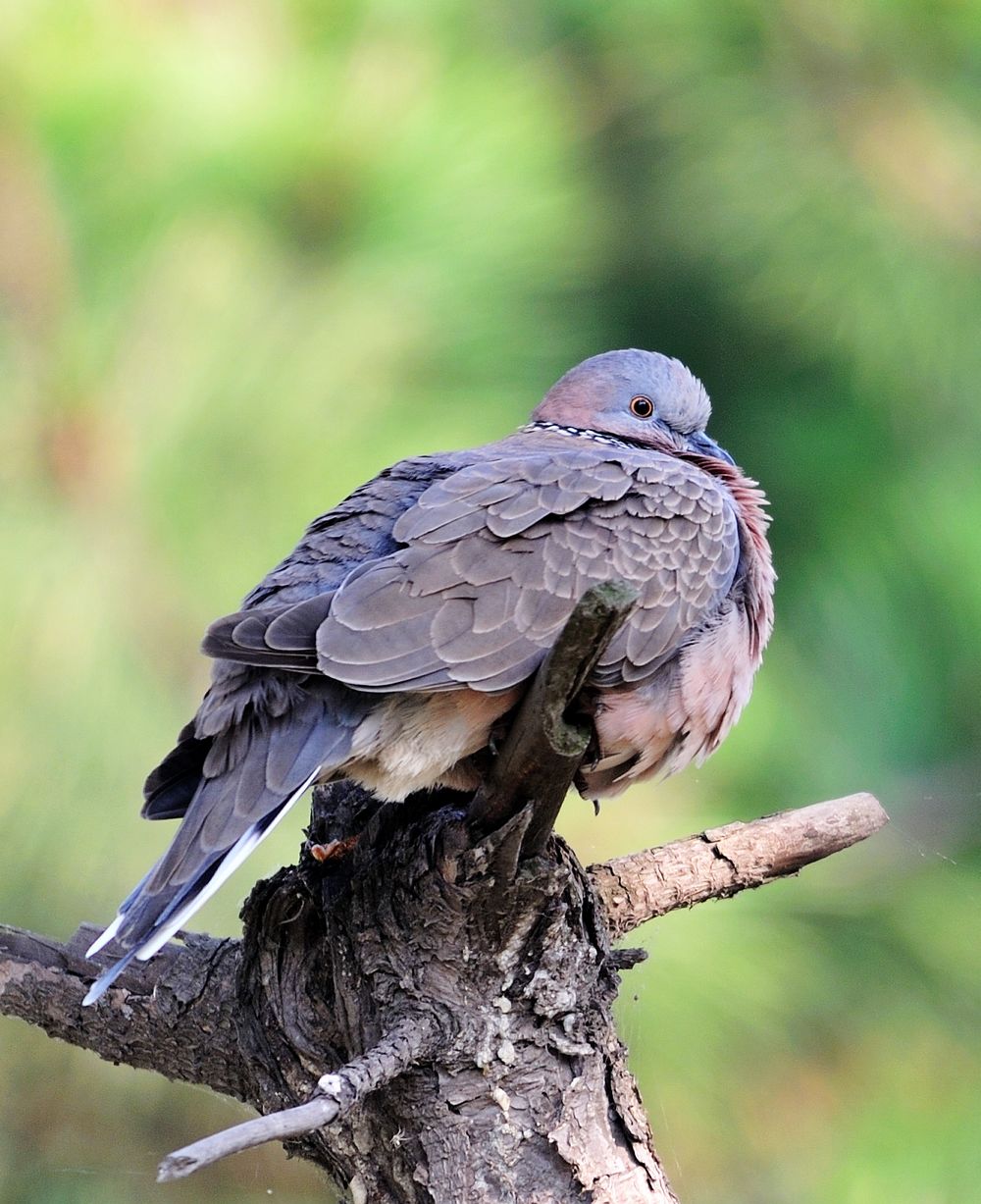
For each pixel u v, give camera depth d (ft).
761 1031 34.35
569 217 39.14
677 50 45.96
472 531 25.49
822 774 39.65
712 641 26.94
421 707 24.89
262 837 23.73
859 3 45.70
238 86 35.04
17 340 33.27
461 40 39.42
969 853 39.58
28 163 33.78
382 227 35.94
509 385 36.99
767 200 45.78
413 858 23.45
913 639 43.88
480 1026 23.41
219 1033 25.46
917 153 45.85
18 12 34.55
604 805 35.14
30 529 32.99
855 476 45.27
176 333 33.88
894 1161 35.42
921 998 37.22
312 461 34.06
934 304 45.47
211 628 23.52
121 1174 35.32
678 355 47.03
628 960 24.76
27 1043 34.83
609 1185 23.32
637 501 26.76
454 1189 23.17
